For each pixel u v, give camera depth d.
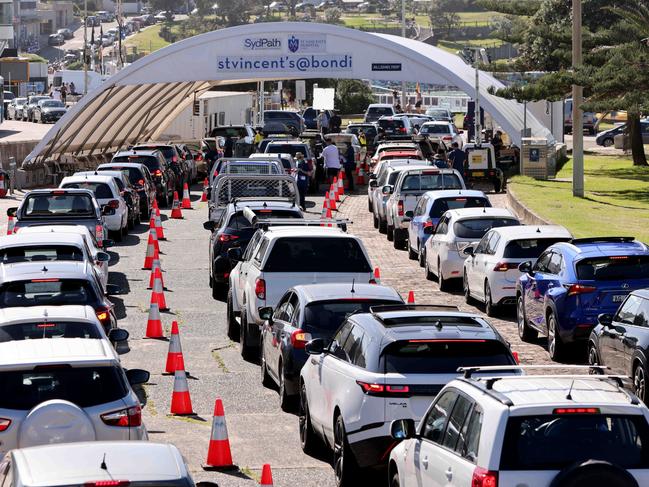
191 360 48.31
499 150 136.75
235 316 52.25
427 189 82.94
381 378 28.05
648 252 45.88
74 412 25.14
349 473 28.97
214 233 64.81
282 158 106.31
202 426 37.59
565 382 21.33
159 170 110.56
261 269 45.44
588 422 19.78
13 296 41.03
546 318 47.12
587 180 124.56
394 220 83.44
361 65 130.12
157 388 43.16
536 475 19.36
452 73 128.38
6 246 47.38
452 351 28.50
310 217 96.56
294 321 38.53
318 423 32.16
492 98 134.00
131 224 92.81
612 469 18.95
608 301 44.81
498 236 56.81
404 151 113.12
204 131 192.50
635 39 115.44
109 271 72.25
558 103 166.75
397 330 28.92
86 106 127.75
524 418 19.72
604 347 41.09
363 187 134.38
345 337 31.41
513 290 55.19
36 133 192.50
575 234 77.75
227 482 30.83
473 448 20.39
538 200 101.19
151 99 153.50
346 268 45.47
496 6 156.00
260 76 130.88
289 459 33.56
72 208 66.75
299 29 128.88
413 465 23.50
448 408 22.44
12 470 18.11
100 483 17.05
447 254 63.69
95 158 146.75
